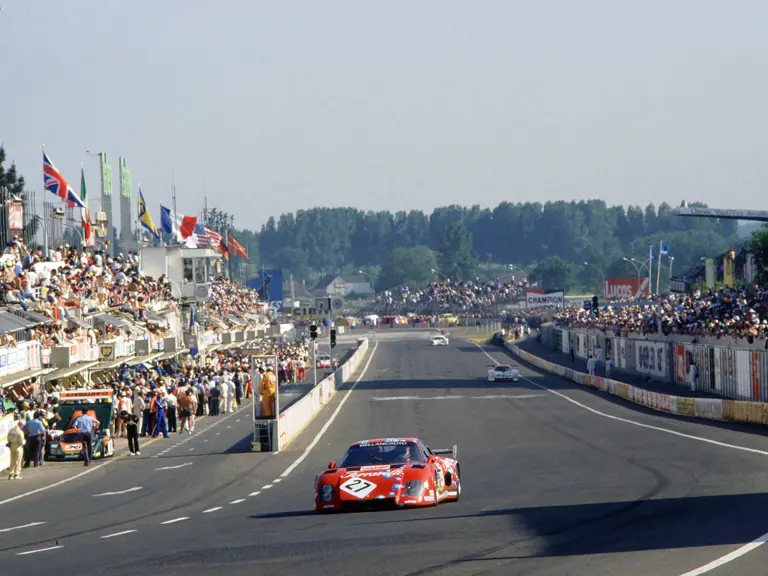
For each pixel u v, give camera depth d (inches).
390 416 2682.1
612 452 1657.2
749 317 3024.1
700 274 6481.3
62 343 2497.5
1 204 2970.0
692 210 3142.2
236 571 688.4
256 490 1381.6
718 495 1015.0
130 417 2038.6
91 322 2997.0
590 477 1304.1
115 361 2906.0
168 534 946.1
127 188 5083.7
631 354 4212.6
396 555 715.4
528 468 1481.3
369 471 1037.8
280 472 1616.6
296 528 918.4
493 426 2320.4
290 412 2215.8
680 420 2341.3
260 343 5625.0
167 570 714.2
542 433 2107.5
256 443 1971.0
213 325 5000.0
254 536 878.4
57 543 937.5
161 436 2400.3
